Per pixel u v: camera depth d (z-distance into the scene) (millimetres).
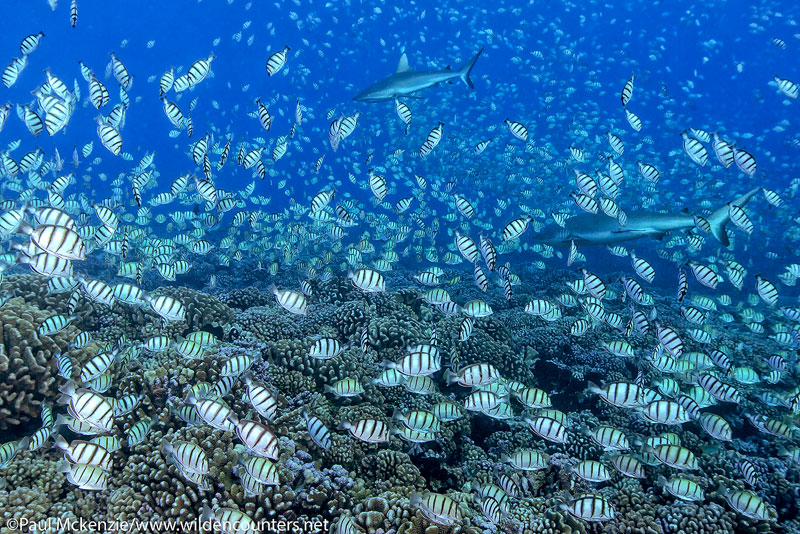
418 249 5465
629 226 3314
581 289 2543
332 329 2604
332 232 3127
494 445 2031
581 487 1703
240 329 2412
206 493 1378
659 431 2189
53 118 2049
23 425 1706
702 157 2314
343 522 1293
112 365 1860
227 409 1299
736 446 2279
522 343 3014
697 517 1588
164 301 1683
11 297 2227
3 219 1812
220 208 3268
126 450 1586
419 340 2447
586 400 2484
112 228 2455
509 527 1496
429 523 1366
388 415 2014
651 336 3398
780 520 1790
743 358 3297
